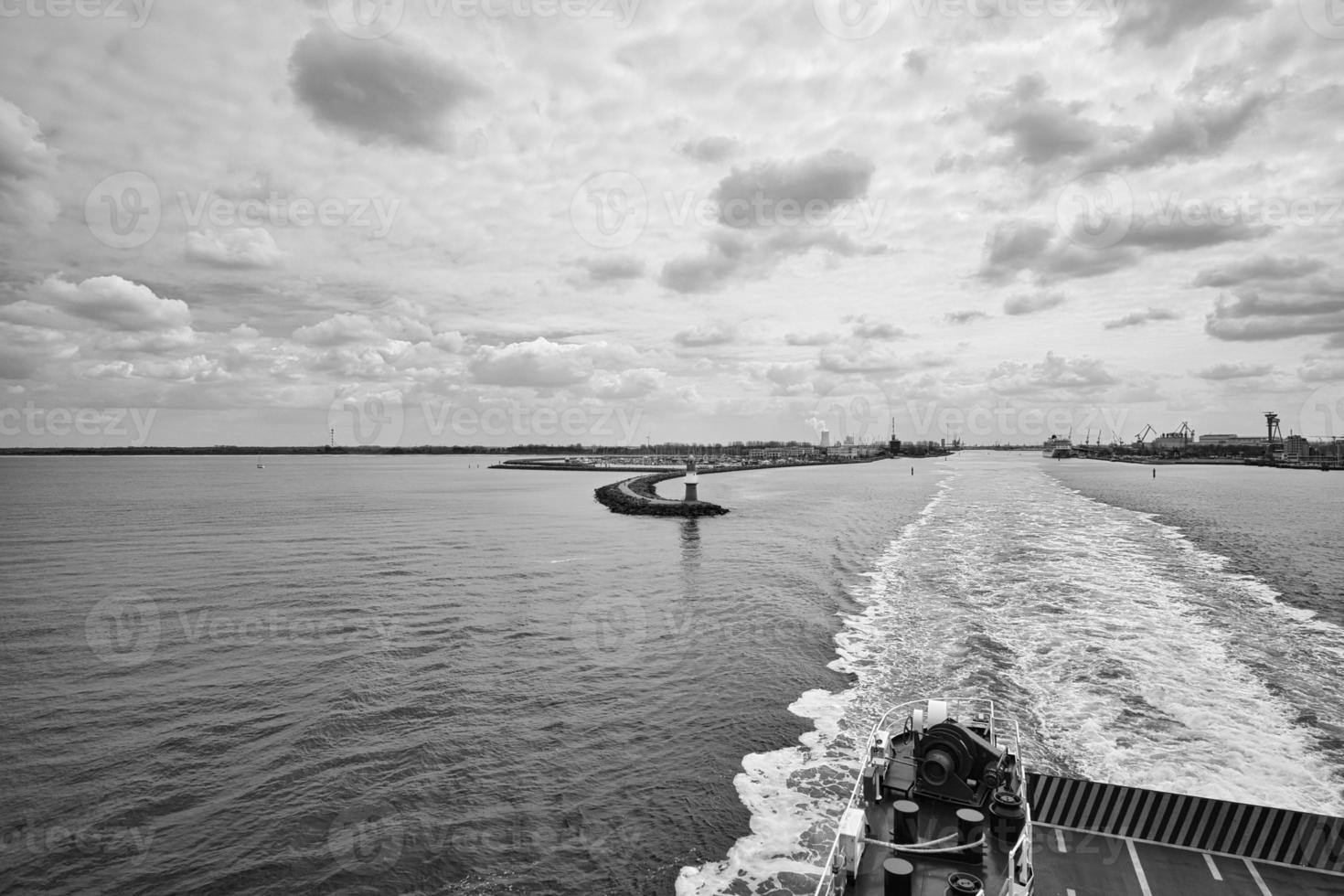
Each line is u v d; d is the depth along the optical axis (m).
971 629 33.16
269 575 51.59
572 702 26.52
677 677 28.78
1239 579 43.88
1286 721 22.62
